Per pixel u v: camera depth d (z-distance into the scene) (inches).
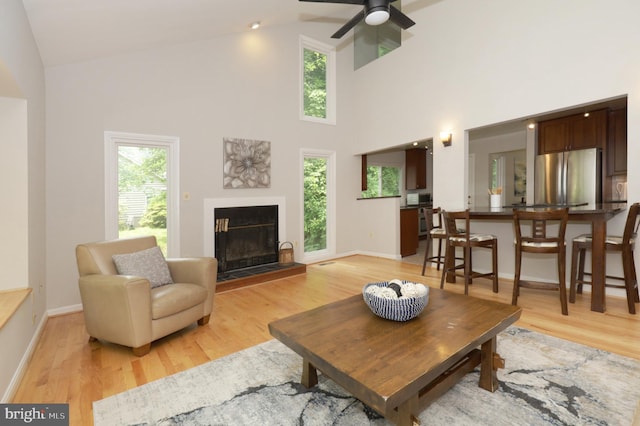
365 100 236.1
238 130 185.3
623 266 118.0
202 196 171.2
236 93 184.4
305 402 70.4
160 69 157.5
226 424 64.3
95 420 66.1
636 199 123.0
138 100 151.2
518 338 97.7
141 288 92.4
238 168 183.8
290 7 172.4
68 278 134.3
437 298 89.2
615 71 126.0
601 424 61.4
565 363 83.4
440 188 187.8
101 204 141.7
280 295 150.6
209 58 173.6
